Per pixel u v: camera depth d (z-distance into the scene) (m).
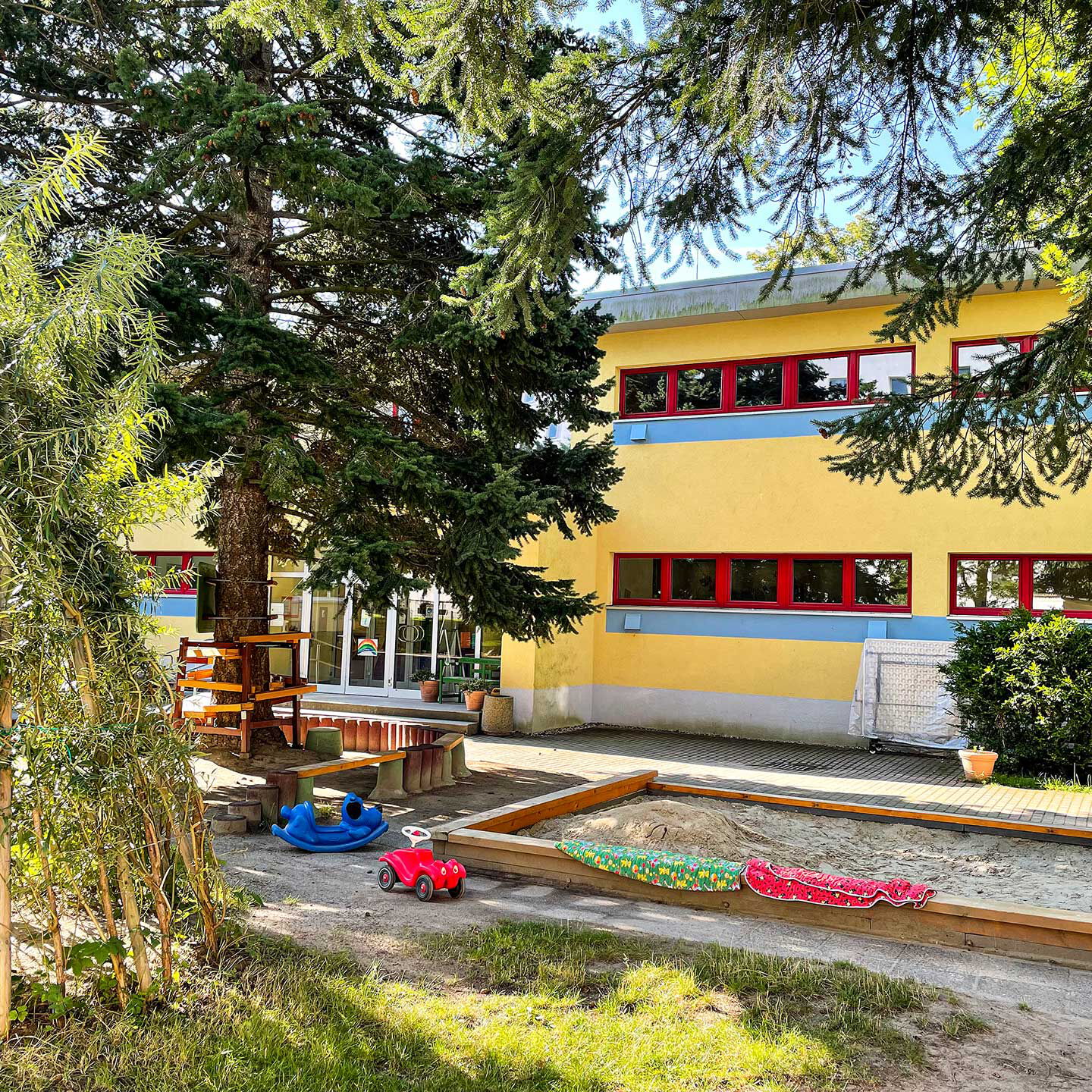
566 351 10.89
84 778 3.90
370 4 4.54
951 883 6.94
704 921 5.71
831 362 15.91
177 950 4.64
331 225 9.83
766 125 4.79
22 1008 3.87
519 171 5.35
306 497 11.30
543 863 6.58
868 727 14.25
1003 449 7.05
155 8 9.43
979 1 4.41
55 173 4.20
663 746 14.50
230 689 10.67
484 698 15.89
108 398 4.37
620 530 17.20
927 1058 3.83
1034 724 11.80
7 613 3.79
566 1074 3.57
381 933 5.25
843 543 15.39
